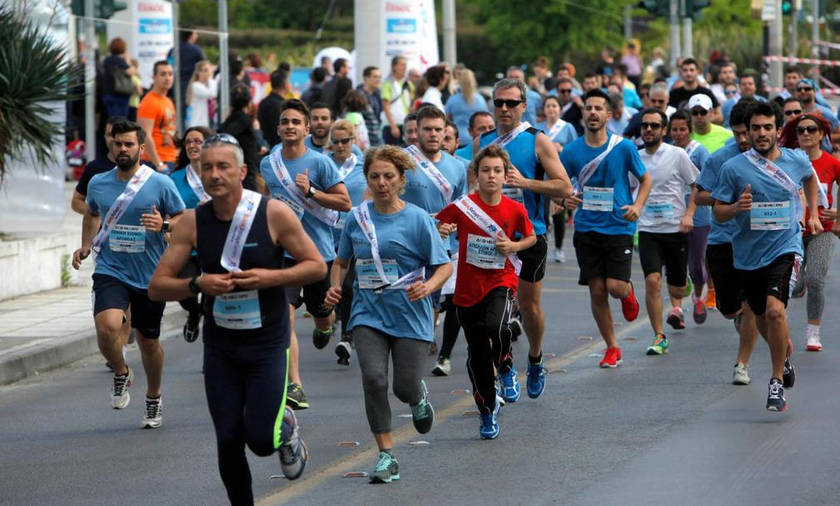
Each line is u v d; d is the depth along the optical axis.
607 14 119.38
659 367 26.75
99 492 18.33
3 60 35.78
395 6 65.19
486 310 21.00
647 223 29.84
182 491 18.25
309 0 132.62
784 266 22.73
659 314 28.58
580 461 19.20
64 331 30.89
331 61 73.50
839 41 110.69
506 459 19.44
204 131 27.73
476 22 136.12
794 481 17.81
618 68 62.53
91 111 55.41
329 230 26.08
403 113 56.00
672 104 46.97
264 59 113.25
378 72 54.88
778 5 79.38
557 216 45.38
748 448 19.70
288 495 17.77
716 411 22.39
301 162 25.69
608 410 22.69
